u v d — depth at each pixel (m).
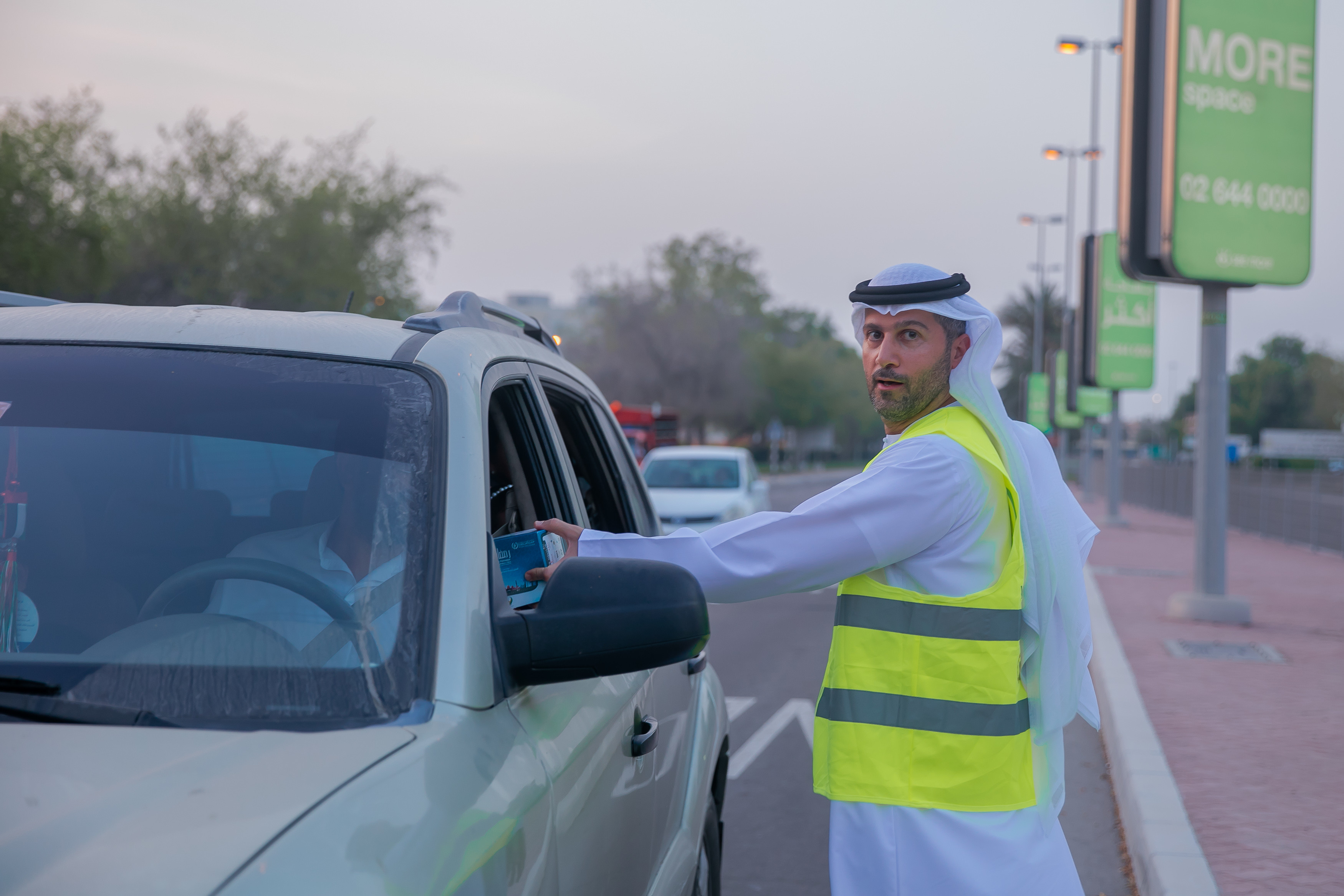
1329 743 6.33
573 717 1.98
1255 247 11.12
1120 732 6.29
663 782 2.59
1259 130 11.05
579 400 3.15
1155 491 39.12
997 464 2.23
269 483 1.84
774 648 10.29
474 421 1.97
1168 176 10.88
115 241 30.02
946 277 2.28
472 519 1.82
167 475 1.87
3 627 1.72
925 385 2.32
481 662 1.67
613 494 3.34
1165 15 10.89
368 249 37.25
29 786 1.29
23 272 26.89
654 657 1.75
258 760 1.38
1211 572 11.48
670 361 63.47
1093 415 36.50
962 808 2.16
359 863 1.24
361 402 1.94
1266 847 4.54
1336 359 101.31
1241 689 7.93
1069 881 2.30
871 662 2.21
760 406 75.69
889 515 2.15
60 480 1.86
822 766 2.26
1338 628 11.28
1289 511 24.58
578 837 1.83
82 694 1.55
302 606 1.71
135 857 1.16
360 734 1.49
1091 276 25.59
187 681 1.58
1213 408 11.56
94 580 1.76
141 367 2.00
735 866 4.84
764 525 2.16
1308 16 11.07
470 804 1.46
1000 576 2.22
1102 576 15.62
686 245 67.81
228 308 2.26
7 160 26.73
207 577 1.75
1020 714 2.23
